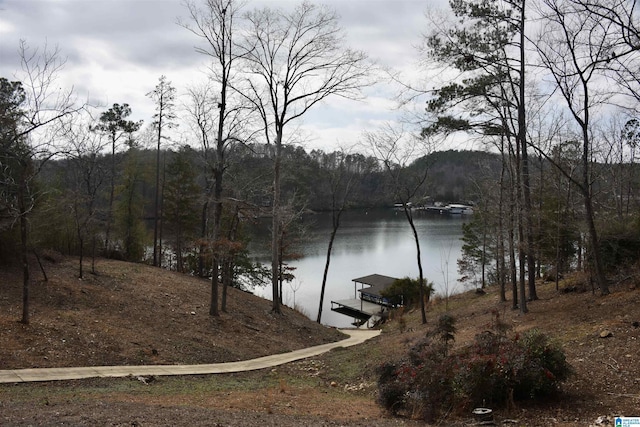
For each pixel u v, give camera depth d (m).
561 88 15.70
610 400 8.33
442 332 10.93
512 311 19.77
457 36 17.53
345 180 49.72
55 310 17.30
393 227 80.00
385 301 39.62
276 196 25.08
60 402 9.05
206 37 29.78
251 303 27.00
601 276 17.17
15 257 22.20
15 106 15.17
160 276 27.69
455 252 58.00
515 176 19.50
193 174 37.09
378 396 9.98
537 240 23.28
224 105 21.31
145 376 13.02
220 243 21.47
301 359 18.11
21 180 14.80
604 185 30.22
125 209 37.16
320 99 25.20
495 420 7.95
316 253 60.88
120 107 33.28
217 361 16.67
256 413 8.89
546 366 8.72
